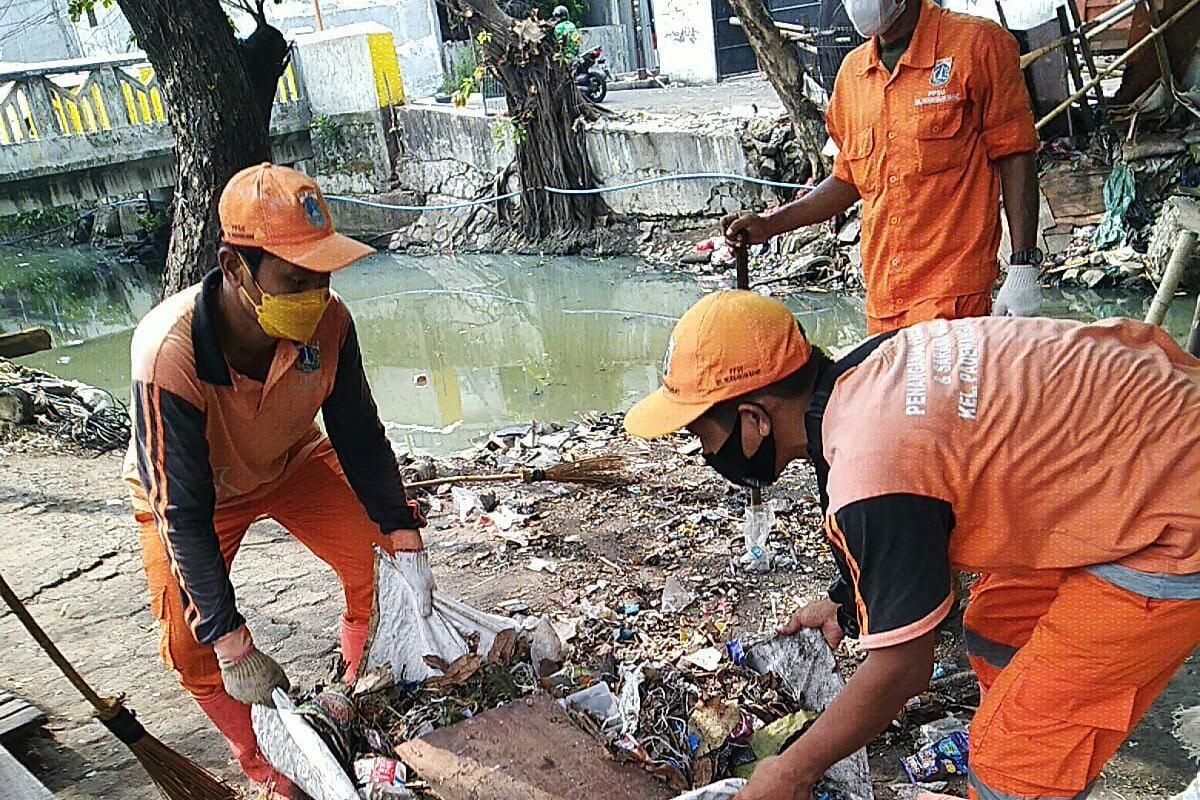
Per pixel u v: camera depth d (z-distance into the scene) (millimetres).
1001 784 2158
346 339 2785
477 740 2736
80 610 4305
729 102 14406
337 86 15805
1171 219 8492
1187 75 9125
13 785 2678
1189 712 3141
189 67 6211
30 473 5816
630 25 20266
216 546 2572
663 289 11750
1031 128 3379
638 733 2764
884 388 1913
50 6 20516
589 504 5230
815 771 1923
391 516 3004
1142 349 2033
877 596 1813
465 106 15133
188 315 2488
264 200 2277
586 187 13625
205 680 2834
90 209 17062
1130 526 1877
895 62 3393
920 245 3447
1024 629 2275
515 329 11016
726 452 2080
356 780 2619
